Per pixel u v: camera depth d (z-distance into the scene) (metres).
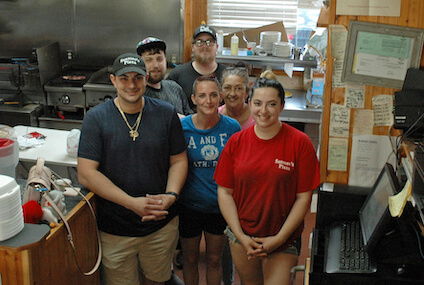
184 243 2.73
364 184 2.49
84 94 4.13
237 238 2.26
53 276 2.03
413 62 2.28
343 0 2.26
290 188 2.19
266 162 2.15
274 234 2.26
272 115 2.11
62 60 4.69
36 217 2.01
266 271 2.28
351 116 2.41
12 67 4.17
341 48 2.33
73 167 2.99
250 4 4.58
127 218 2.37
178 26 4.42
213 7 4.62
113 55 4.63
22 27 4.65
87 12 4.54
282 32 4.47
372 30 2.27
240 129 2.60
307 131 4.22
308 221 3.84
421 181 1.72
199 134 2.54
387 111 2.37
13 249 1.80
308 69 4.32
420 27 2.23
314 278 1.98
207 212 2.60
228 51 4.42
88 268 2.38
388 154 2.42
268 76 2.76
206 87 2.43
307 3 4.38
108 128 2.29
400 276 1.94
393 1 2.21
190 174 2.58
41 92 4.20
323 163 2.51
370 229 2.13
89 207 2.31
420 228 1.93
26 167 3.02
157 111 2.37
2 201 1.78
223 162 2.28
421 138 2.05
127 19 4.49
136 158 2.31
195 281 2.84
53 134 3.15
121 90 2.26
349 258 2.05
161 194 2.39
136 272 2.56
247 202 2.23
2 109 4.15
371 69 2.32
